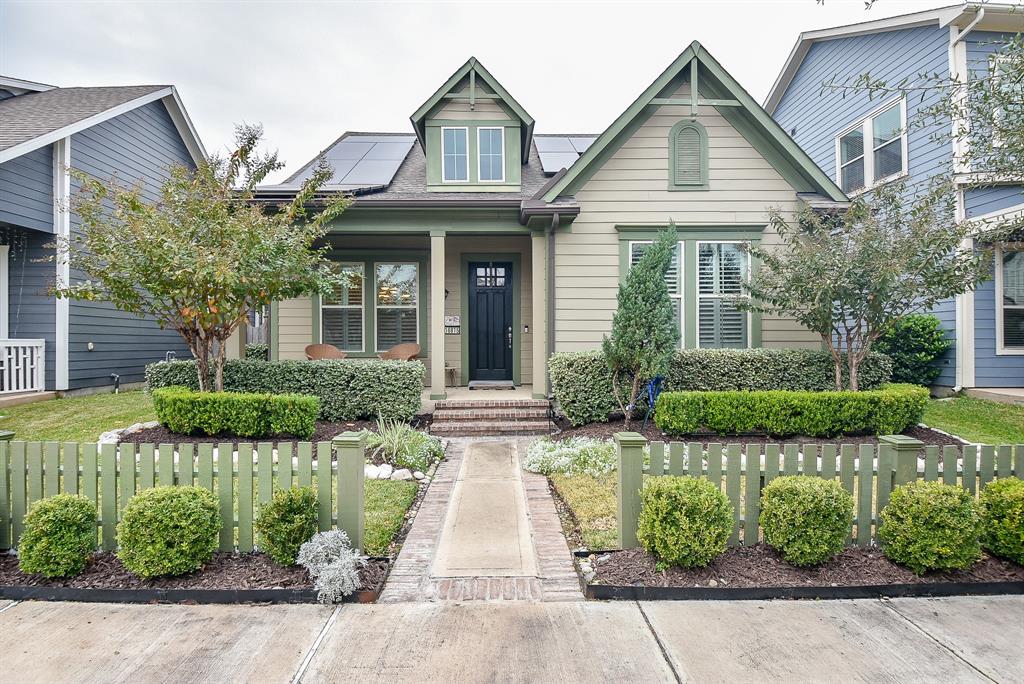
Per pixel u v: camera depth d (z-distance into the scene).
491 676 2.44
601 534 4.02
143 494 3.27
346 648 2.66
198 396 6.32
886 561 3.44
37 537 3.20
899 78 10.25
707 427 6.68
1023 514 3.36
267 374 7.67
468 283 10.98
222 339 7.00
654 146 9.12
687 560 3.22
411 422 8.12
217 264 6.11
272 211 8.90
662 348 7.17
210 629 2.82
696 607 3.06
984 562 3.45
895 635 2.78
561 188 8.80
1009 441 6.43
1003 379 9.11
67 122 9.83
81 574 3.29
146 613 2.97
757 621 2.91
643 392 7.45
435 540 4.04
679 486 3.34
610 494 4.95
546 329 9.03
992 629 2.84
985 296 9.12
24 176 9.38
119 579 3.25
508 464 6.28
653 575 3.27
